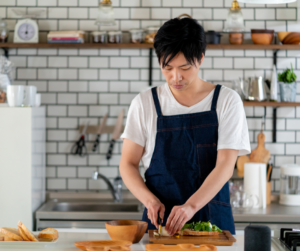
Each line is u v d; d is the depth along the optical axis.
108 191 3.22
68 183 3.21
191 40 1.54
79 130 3.21
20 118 2.70
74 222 2.66
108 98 3.22
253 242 1.18
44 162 3.14
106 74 3.21
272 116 3.21
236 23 2.86
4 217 2.69
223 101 1.74
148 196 1.59
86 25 3.21
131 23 3.20
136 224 1.48
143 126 1.80
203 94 1.78
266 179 3.00
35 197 2.83
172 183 1.75
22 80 3.21
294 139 3.21
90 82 3.21
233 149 1.67
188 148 1.75
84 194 3.16
